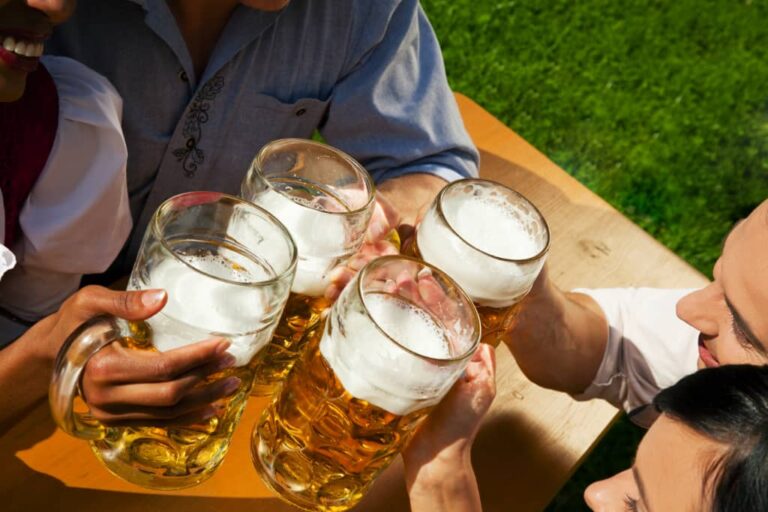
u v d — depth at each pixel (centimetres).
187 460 93
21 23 104
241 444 107
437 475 98
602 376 137
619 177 366
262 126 154
